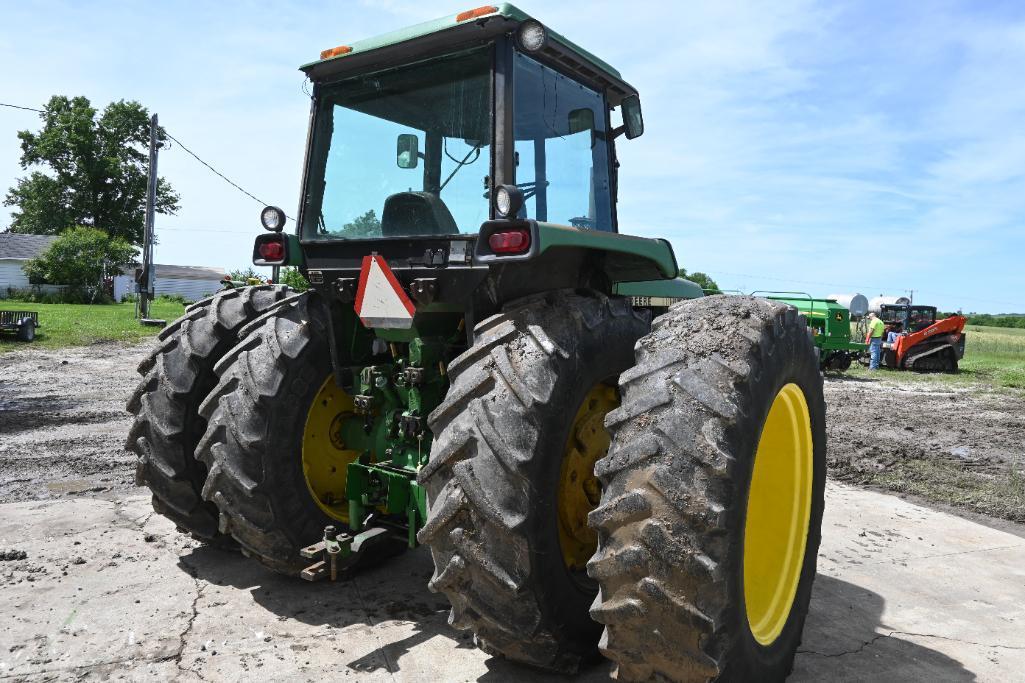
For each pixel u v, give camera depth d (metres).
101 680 2.69
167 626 3.13
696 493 2.07
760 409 2.30
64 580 3.58
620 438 2.21
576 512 2.84
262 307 3.84
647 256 3.18
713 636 2.12
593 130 3.61
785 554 3.00
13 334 16.80
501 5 2.82
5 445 6.51
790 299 16.58
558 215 3.31
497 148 2.90
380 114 3.28
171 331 3.78
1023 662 3.09
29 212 57.88
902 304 20.58
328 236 3.43
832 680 2.91
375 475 3.31
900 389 13.73
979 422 9.54
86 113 57.84
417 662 2.88
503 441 2.45
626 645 2.19
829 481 6.23
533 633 2.56
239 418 3.25
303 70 3.41
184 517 3.76
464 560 2.48
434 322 3.17
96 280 47.69
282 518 3.35
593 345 2.79
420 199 3.14
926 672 2.98
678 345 2.34
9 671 2.73
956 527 4.93
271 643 3.01
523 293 2.97
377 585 3.64
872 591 3.82
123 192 59.53
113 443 6.63
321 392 3.57
